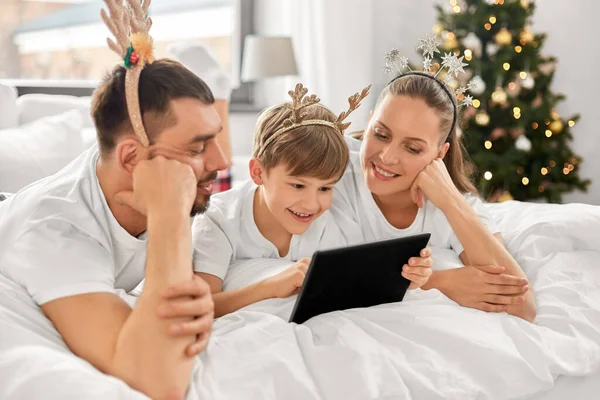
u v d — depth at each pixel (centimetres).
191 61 288
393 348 113
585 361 124
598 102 412
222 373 104
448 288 138
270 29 446
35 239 109
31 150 230
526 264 157
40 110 271
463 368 114
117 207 117
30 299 109
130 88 107
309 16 423
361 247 116
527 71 366
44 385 91
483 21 361
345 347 109
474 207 161
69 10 376
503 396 113
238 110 444
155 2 417
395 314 121
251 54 384
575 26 414
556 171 373
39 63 369
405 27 470
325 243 149
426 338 117
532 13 372
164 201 107
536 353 120
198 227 142
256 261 142
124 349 98
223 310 129
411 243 123
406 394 105
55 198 115
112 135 111
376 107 153
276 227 145
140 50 108
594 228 163
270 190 133
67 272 106
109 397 91
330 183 133
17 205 119
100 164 116
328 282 117
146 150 110
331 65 419
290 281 127
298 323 121
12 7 355
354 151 170
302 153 127
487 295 135
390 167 146
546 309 137
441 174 149
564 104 423
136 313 100
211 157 115
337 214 154
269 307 124
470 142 360
